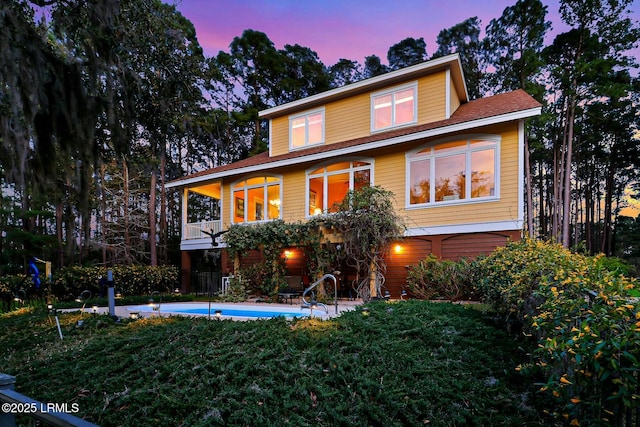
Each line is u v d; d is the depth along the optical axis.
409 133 9.80
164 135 14.35
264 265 11.05
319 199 12.12
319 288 9.94
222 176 13.57
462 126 9.08
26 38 5.61
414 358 3.83
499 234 9.06
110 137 7.38
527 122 17.39
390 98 11.45
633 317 1.63
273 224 10.58
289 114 13.59
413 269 9.41
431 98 10.72
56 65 6.00
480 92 21.89
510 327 4.55
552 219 22.25
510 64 19.52
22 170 5.86
